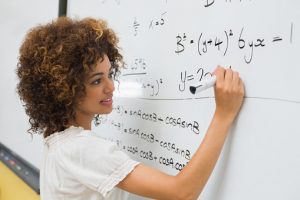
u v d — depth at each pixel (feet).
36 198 4.05
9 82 4.76
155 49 2.42
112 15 2.89
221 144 1.82
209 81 1.79
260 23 1.75
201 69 2.07
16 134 4.60
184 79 2.19
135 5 2.61
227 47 1.92
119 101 2.78
